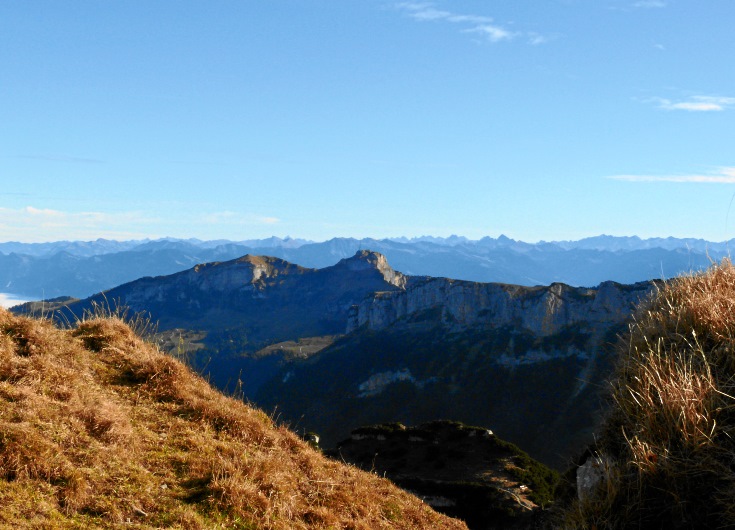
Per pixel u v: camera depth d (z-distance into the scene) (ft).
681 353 19.01
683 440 15.28
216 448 29.27
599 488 16.44
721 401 15.88
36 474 21.20
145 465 25.48
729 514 13.35
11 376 27.14
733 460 14.32
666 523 14.42
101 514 21.01
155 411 31.50
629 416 17.85
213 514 23.38
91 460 23.48
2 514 18.76
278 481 27.73
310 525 26.22
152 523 21.47
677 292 23.30
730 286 21.88
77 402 26.94
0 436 21.94
